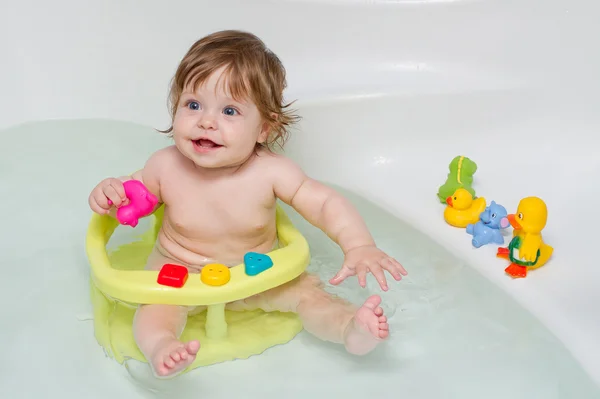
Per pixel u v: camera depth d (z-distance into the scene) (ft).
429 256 4.23
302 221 4.40
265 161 3.64
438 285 4.00
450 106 4.90
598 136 4.88
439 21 4.96
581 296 3.92
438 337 3.65
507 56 4.91
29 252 4.10
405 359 3.52
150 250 4.00
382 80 4.92
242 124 3.37
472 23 4.93
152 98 5.02
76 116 5.03
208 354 3.38
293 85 4.87
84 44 5.02
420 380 3.40
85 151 4.83
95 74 5.03
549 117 4.94
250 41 3.56
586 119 4.88
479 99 4.89
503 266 4.16
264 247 3.72
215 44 3.44
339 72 5.01
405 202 4.69
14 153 4.78
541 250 4.08
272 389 3.31
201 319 3.54
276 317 3.60
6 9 4.93
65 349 3.49
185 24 5.00
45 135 4.93
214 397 3.25
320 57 5.04
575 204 4.58
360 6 4.99
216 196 3.59
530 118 4.96
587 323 3.76
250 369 3.41
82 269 4.01
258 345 3.45
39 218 4.33
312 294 3.55
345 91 4.80
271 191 3.64
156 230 4.02
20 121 4.95
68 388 3.27
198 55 3.38
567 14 4.78
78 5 5.00
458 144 5.00
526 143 4.96
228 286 3.19
